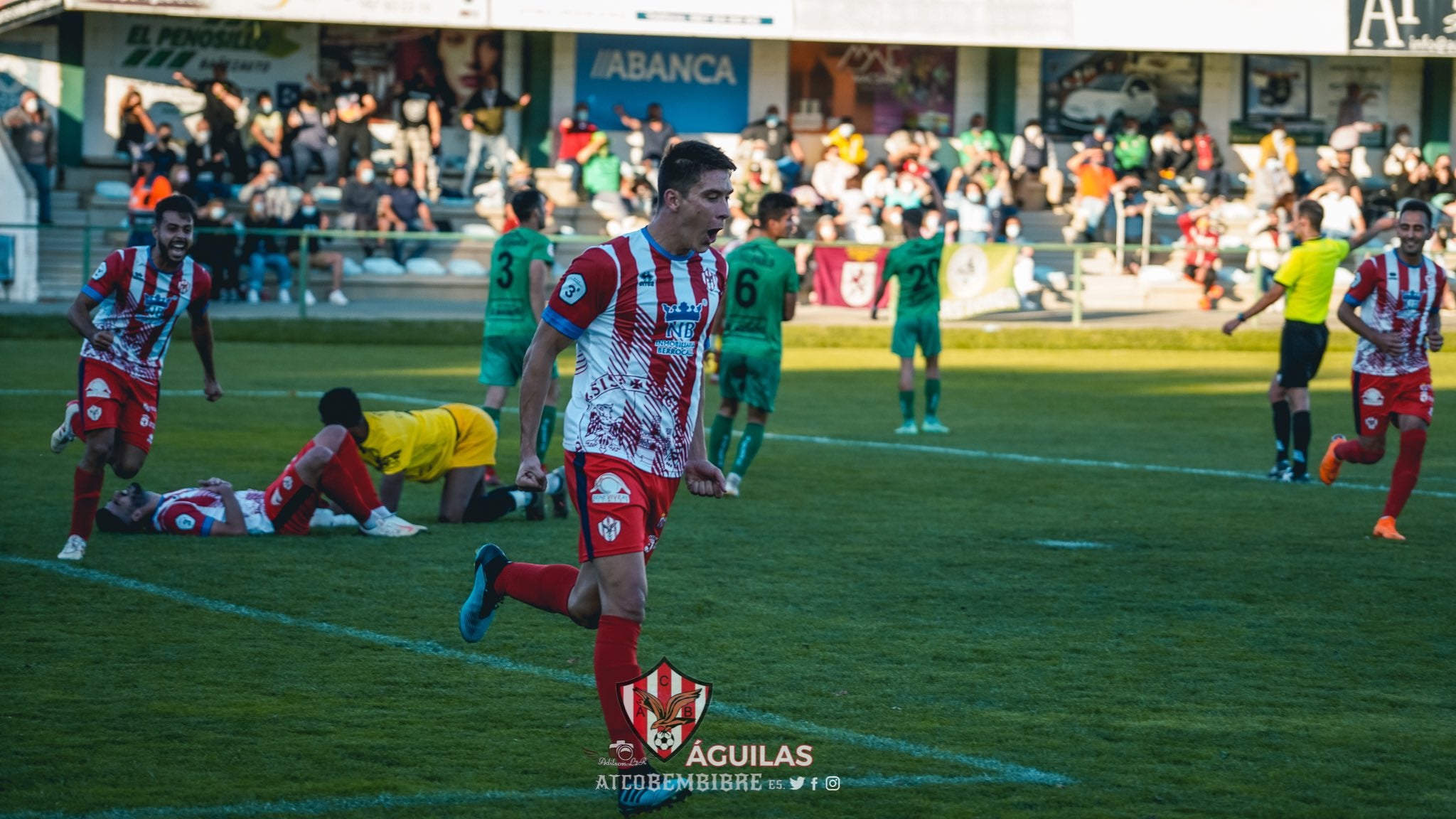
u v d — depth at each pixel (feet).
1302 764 55.16
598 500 51.49
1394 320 101.65
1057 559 93.97
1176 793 51.90
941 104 354.13
